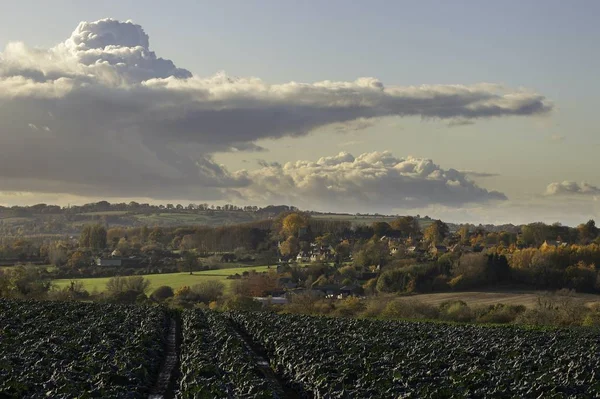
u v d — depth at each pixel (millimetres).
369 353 46844
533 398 33062
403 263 161125
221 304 117000
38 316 66750
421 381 36656
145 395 36406
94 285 138125
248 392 34188
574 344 54812
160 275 155375
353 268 159125
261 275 150375
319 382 36594
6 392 32312
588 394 33812
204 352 45719
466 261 137875
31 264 166625
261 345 56688
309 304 110062
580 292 128875
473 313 98500
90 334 52188
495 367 41438
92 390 32688
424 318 96688
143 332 54656
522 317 90500
